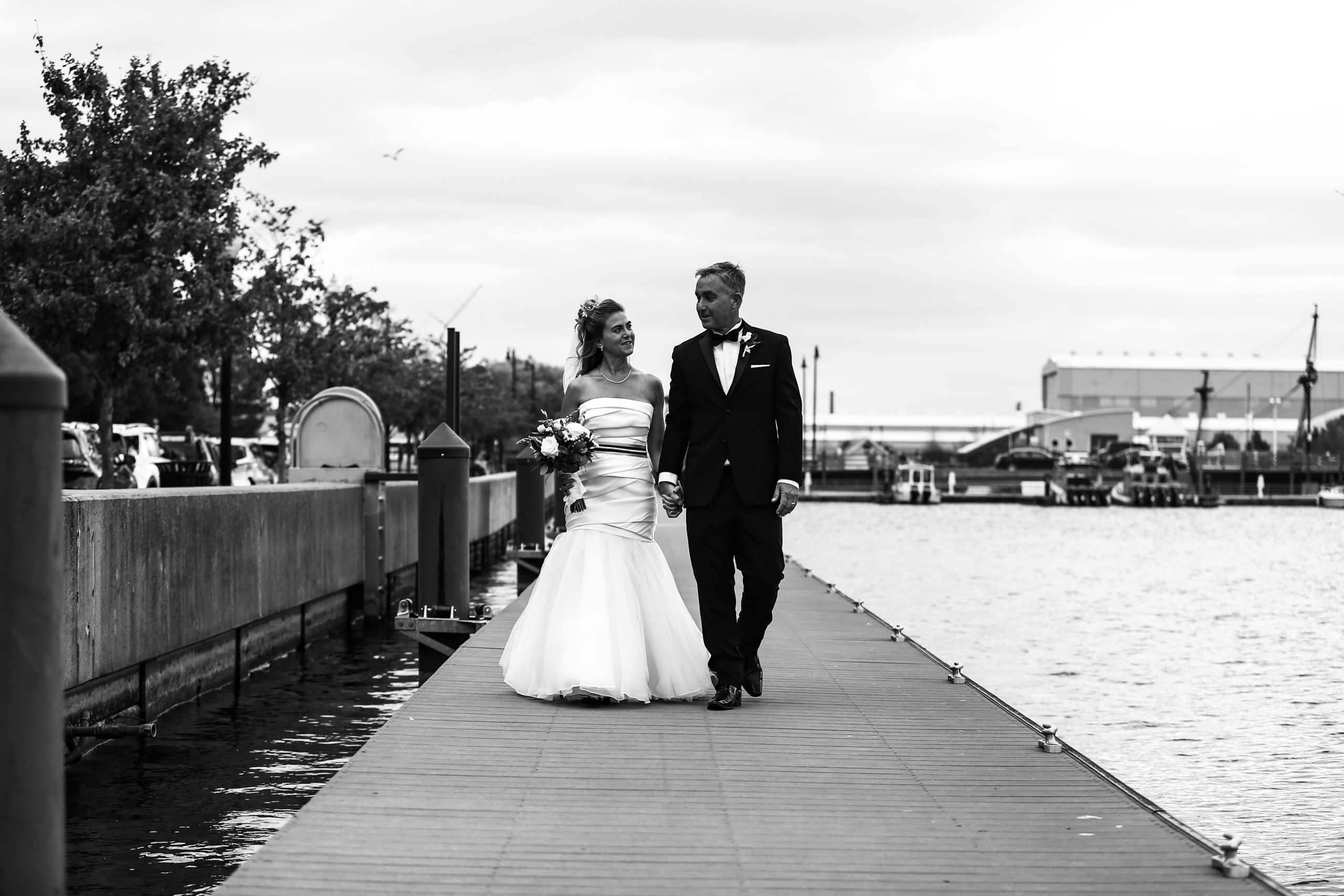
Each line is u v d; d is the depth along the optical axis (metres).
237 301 23.23
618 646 8.40
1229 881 4.96
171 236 22.19
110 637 10.01
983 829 5.64
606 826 5.62
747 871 5.02
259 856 5.10
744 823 5.71
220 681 13.44
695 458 8.25
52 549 3.22
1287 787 11.10
